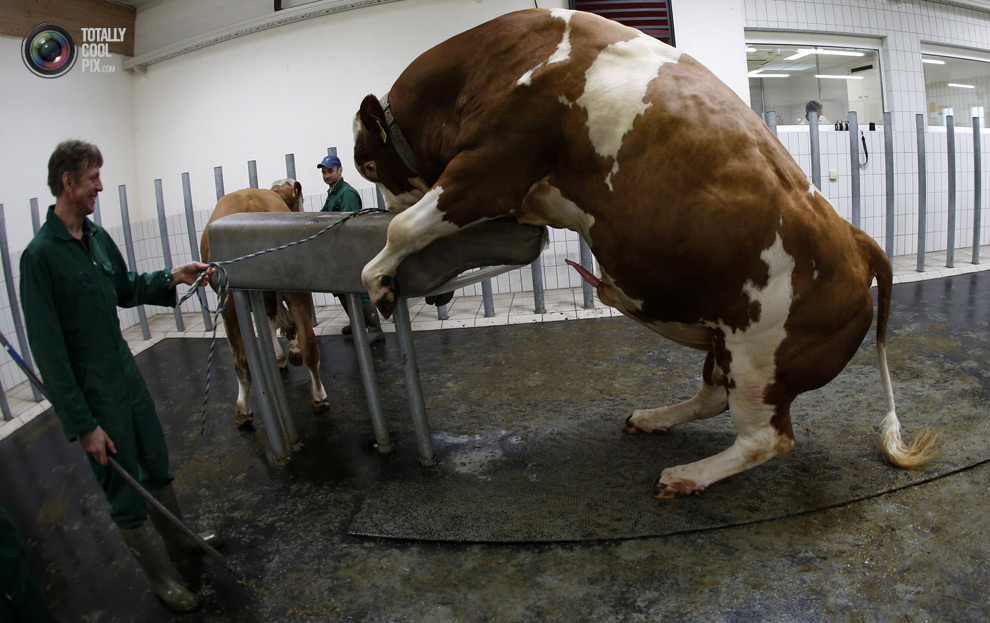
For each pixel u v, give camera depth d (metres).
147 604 2.13
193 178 6.20
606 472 2.55
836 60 6.20
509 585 2.02
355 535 2.33
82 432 1.79
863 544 2.03
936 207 6.36
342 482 2.72
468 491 2.52
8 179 5.11
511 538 2.21
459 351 4.22
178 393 4.00
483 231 2.35
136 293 2.21
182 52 6.00
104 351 1.91
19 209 5.18
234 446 3.17
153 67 6.20
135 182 6.37
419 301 5.63
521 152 2.11
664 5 5.40
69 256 1.82
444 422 3.16
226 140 6.04
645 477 2.49
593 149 2.05
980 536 2.01
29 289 1.76
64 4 5.51
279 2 5.58
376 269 2.33
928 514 2.14
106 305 1.92
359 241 2.48
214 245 2.73
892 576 1.89
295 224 2.59
